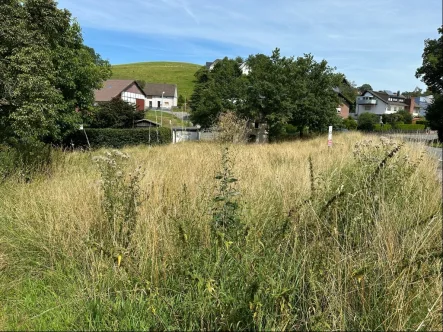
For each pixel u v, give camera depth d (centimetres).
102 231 318
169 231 289
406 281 198
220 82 3206
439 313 180
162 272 253
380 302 201
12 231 343
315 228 268
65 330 215
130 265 255
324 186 352
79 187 428
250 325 193
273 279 207
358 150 488
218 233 243
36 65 774
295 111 2822
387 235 247
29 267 296
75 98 1930
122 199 318
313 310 203
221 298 202
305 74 2927
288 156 820
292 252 242
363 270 198
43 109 769
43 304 243
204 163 582
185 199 340
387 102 6988
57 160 732
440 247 231
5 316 233
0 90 750
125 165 439
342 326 186
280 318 193
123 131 2750
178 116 5428
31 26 894
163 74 10556
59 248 308
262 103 2744
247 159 668
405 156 432
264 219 314
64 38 1262
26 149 704
